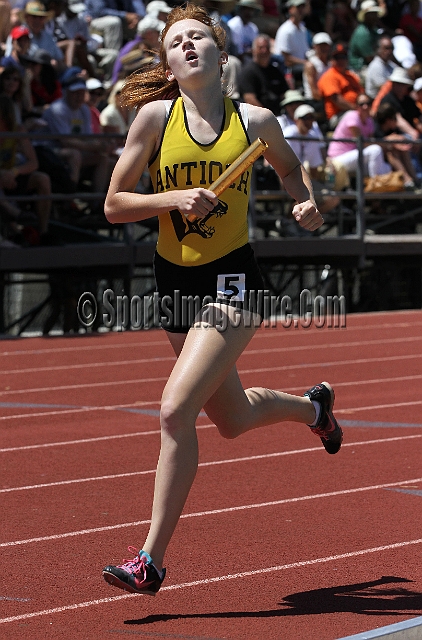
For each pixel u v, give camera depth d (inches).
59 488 508.1
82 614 335.6
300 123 1233.4
